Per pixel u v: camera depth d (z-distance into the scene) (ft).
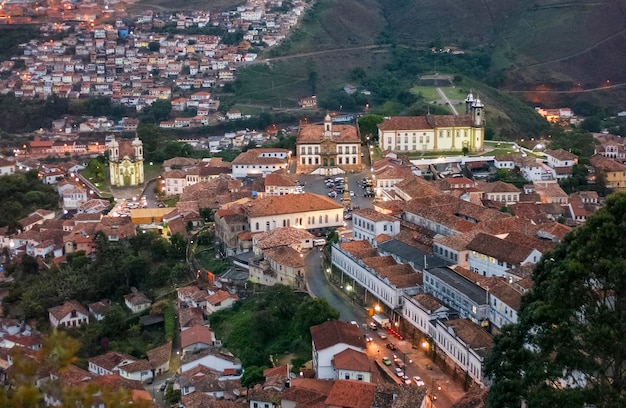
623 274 309.42
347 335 589.32
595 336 311.68
